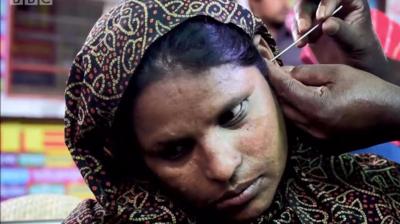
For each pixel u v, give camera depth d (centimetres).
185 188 55
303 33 69
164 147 53
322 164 67
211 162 52
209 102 51
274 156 55
